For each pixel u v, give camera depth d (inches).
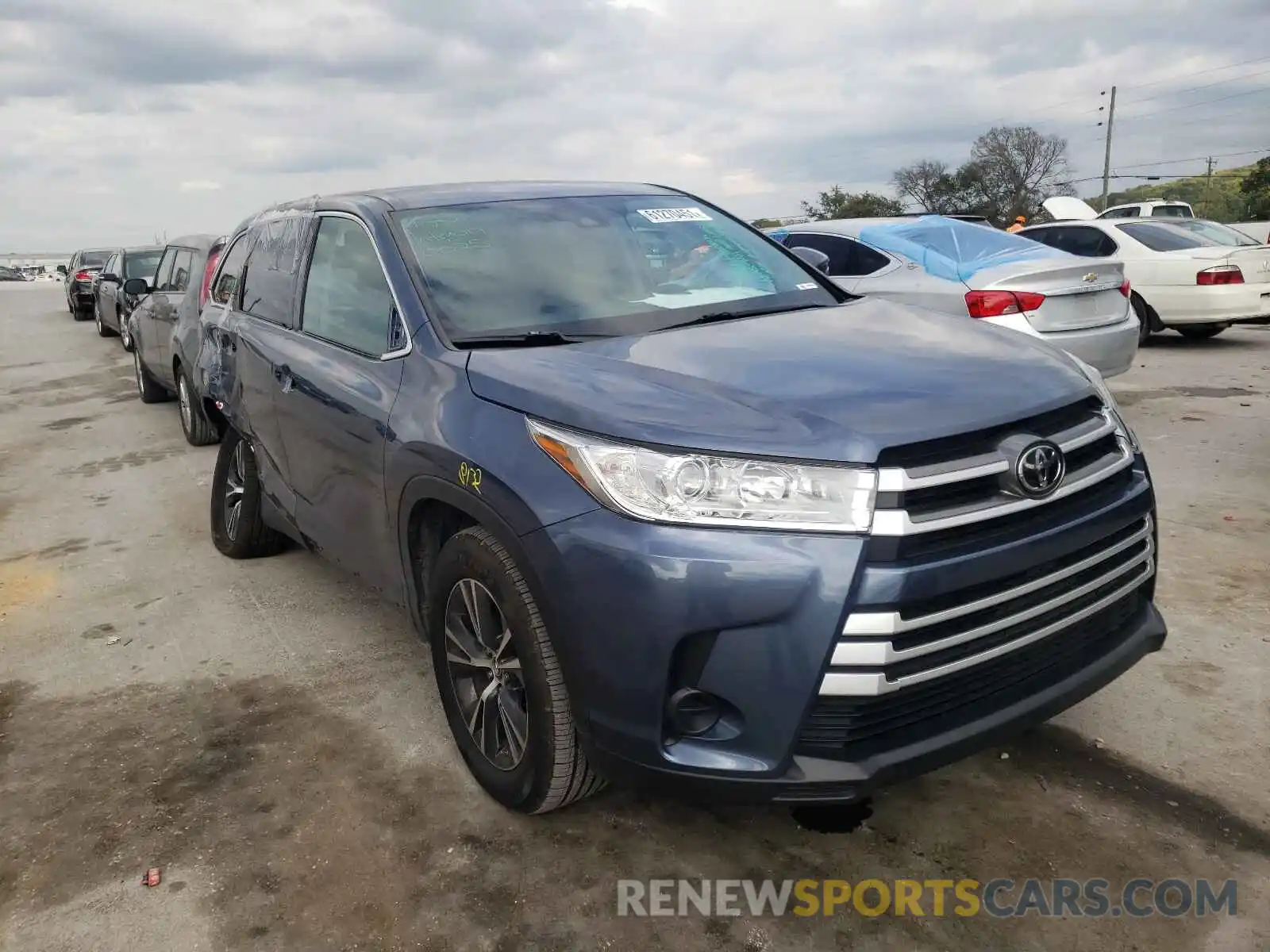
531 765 107.0
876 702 89.5
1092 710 134.0
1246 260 426.0
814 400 97.0
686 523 90.0
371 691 148.6
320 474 149.4
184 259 347.9
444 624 119.7
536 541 97.8
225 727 139.4
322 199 167.9
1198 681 140.4
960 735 94.0
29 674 159.3
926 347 115.0
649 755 93.4
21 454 330.6
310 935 98.2
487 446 105.4
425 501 118.6
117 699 149.5
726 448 90.7
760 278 149.6
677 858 107.7
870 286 287.1
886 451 89.0
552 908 100.7
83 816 119.3
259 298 184.7
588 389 102.7
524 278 135.9
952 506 90.8
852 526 87.7
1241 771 118.9
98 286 701.9
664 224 157.4
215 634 171.8
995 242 290.8
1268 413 304.3
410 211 146.9
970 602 91.6
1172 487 229.9
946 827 111.0
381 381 130.3
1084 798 115.3
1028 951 92.8
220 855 110.8
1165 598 167.9
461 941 96.8
